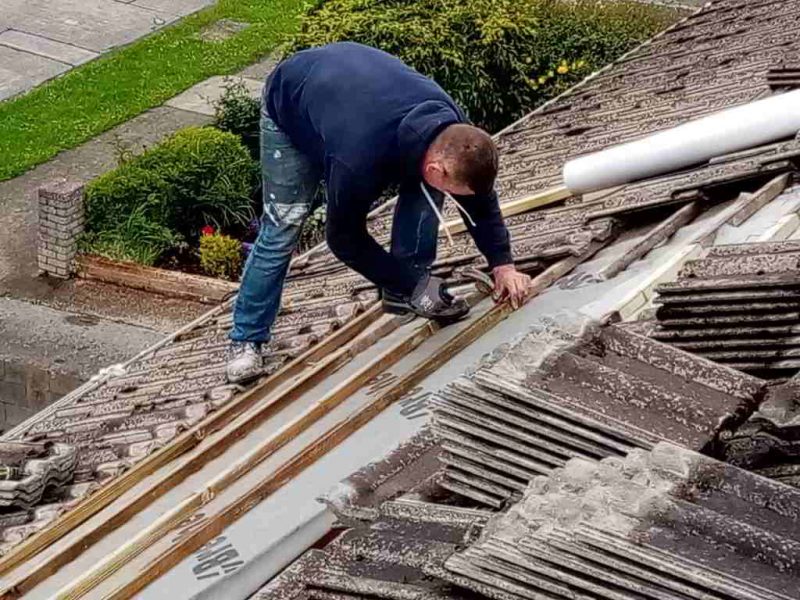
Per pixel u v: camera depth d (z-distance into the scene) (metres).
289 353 5.20
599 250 5.30
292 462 4.05
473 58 13.34
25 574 3.97
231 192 13.41
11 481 4.42
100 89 17.08
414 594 2.72
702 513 2.46
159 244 13.19
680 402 3.02
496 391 3.08
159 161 13.42
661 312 3.71
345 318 5.43
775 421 3.02
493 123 13.86
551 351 3.17
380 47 13.16
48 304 12.69
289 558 3.71
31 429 6.05
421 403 4.36
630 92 8.48
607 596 2.39
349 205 4.16
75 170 15.09
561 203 6.30
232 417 4.85
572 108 8.70
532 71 13.89
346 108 4.05
